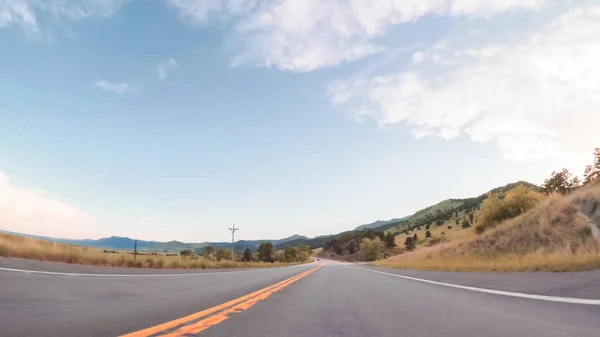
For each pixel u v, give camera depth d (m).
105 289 9.19
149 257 31.14
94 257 22.31
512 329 4.52
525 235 23.84
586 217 19.98
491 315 5.63
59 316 5.19
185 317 5.57
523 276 11.41
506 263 17.70
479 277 13.30
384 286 12.62
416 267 30.08
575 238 18.98
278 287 12.35
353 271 30.11
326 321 5.46
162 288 10.64
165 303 7.29
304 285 13.62
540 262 13.91
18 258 16.61
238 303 7.65
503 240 26.25
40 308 5.79
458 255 31.55
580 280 8.62
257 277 19.42
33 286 8.52
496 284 10.59
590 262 10.95
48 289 8.25
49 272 12.41
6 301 6.30
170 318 5.46
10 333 4.01
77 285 9.54
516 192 37.97
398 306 7.16
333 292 10.55
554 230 21.39
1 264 12.91
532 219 25.34
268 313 6.27
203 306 7.02
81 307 6.13
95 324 4.73
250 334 4.45
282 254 164.38
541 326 4.62
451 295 8.80
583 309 5.66
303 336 4.36
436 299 8.12
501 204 38.09
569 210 21.98
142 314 5.75
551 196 25.78
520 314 5.59
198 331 4.55
